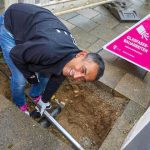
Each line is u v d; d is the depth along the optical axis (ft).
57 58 5.70
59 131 8.34
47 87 8.07
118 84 10.51
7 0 9.28
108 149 8.09
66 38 6.11
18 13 6.70
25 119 7.26
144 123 6.49
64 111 9.30
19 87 7.52
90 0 13.23
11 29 6.79
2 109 7.37
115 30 14.01
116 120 9.14
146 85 10.89
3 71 9.60
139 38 10.41
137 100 10.09
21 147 6.64
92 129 8.93
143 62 10.64
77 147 7.95
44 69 6.15
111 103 9.93
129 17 15.16
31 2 10.15
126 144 6.91
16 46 6.17
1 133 6.80
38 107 8.64
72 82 10.21
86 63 5.66
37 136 6.97
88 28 13.48
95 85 10.41
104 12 15.42
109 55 11.98
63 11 12.05
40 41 5.79
